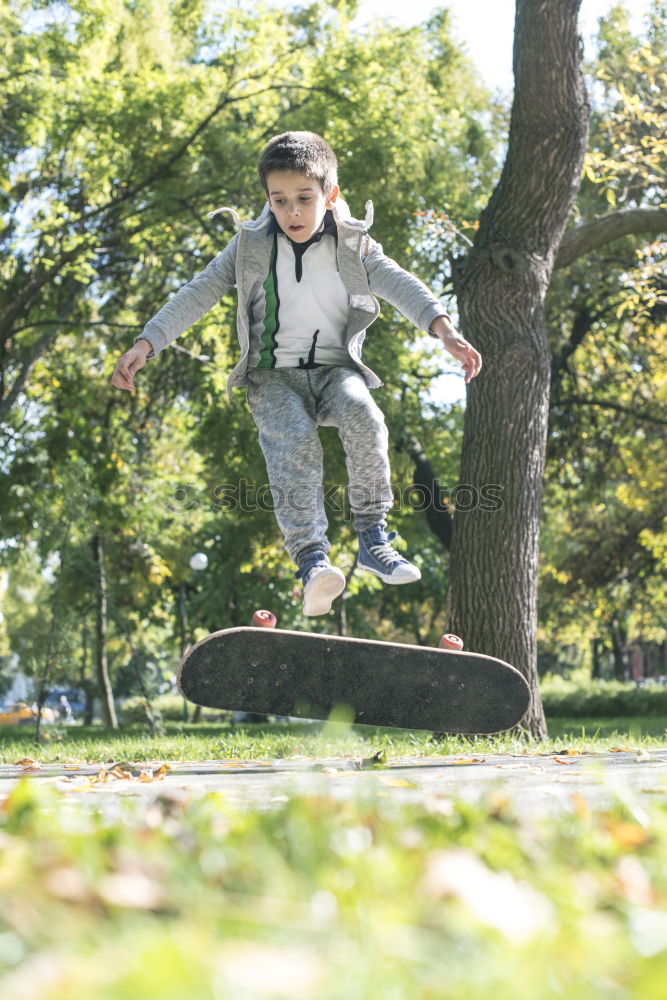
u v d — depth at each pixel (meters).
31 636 14.39
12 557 18.52
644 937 0.86
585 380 17.55
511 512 8.56
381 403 15.37
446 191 15.50
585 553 22.61
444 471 18.38
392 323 15.83
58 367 17.73
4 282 15.45
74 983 0.68
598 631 32.56
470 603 8.52
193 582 28.94
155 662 44.38
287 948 0.86
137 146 14.40
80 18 14.37
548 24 8.45
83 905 1.01
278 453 3.69
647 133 13.91
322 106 15.22
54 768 4.65
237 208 15.39
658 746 5.83
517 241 8.77
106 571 22.23
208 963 0.73
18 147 14.91
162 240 15.95
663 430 17.88
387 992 0.74
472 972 0.80
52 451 17.28
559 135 8.61
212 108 15.03
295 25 16.58
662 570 22.92
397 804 2.09
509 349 8.69
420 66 15.91
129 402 17.80
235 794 2.55
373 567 3.68
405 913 1.03
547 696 24.47
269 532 17.14
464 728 3.83
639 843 1.53
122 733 17.25
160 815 1.93
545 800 2.30
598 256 15.55
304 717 3.71
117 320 17.22
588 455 17.88
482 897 1.04
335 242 3.82
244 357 3.82
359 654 3.67
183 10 15.99
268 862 1.30
